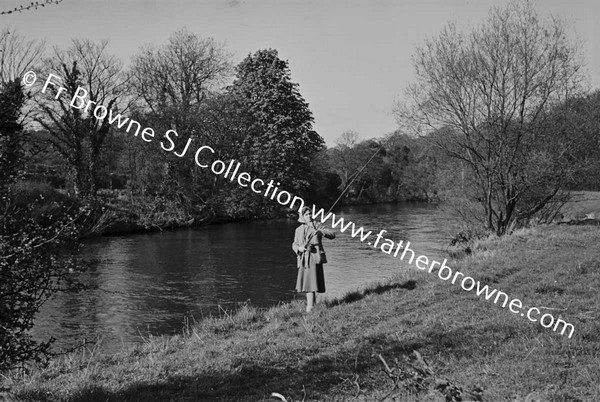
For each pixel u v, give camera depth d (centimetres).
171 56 4694
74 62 3616
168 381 711
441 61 2238
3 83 571
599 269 1230
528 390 577
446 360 715
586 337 772
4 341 536
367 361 745
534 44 2166
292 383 680
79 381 705
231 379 706
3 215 557
